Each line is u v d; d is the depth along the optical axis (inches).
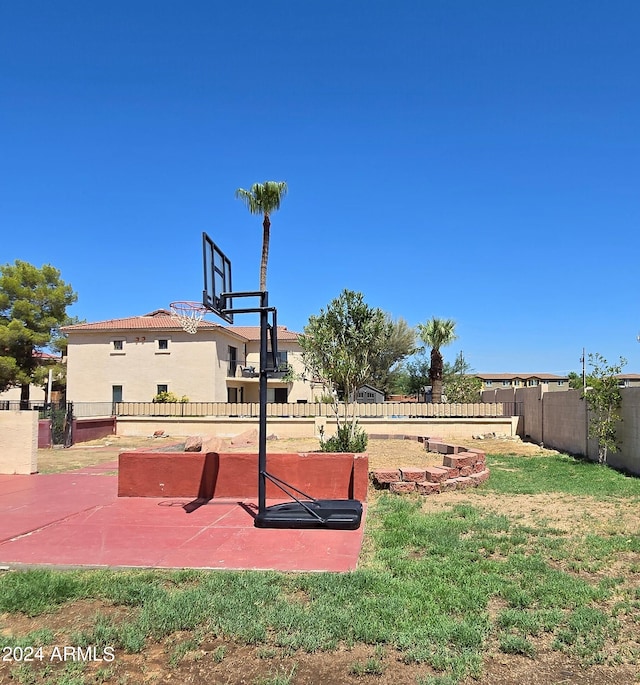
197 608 189.3
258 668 153.2
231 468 408.5
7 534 303.4
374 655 159.0
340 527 308.3
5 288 1449.3
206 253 316.8
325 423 1043.9
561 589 205.2
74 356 1489.9
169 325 1445.6
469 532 297.3
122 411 1149.1
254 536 294.8
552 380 3361.2
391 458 599.5
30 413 561.0
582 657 156.8
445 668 151.2
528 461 649.0
